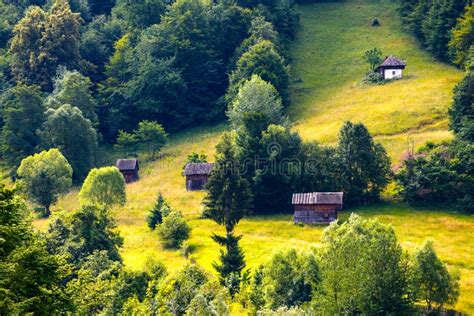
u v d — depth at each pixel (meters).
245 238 104.56
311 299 70.25
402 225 105.81
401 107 152.88
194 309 58.38
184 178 140.62
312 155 125.38
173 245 101.62
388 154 131.62
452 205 113.88
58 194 129.12
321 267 70.81
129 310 59.16
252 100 145.50
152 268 75.81
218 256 94.06
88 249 82.44
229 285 78.56
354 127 122.94
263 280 74.19
